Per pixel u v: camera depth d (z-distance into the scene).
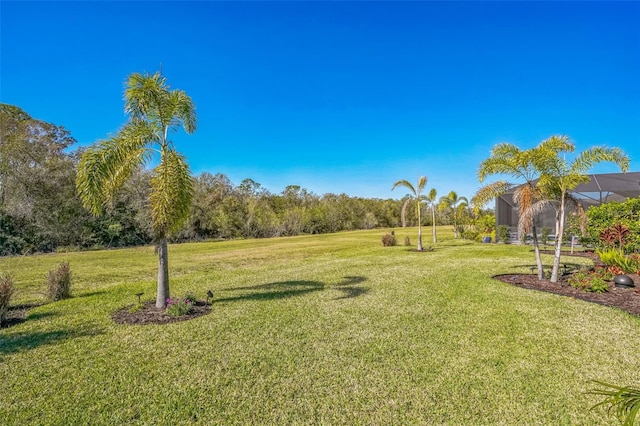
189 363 3.80
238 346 4.29
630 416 1.48
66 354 4.08
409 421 2.71
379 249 17.09
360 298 6.73
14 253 19.31
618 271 8.44
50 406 2.96
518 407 2.88
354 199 52.66
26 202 19.64
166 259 6.17
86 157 5.34
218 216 34.06
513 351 4.02
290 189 48.47
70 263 14.15
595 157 7.31
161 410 2.89
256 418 2.77
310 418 2.76
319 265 11.76
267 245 23.50
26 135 20.59
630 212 11.91
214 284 8.55
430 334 4.64
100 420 2.76
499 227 18.91
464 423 2.68
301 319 5.40
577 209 8.24
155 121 5.96
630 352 3.96
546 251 14.35
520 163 7.72
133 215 24.62
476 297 6.62
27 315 5.84
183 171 6.14
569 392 3.10
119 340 4.54
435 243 19.73
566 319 5.19
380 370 3.59
